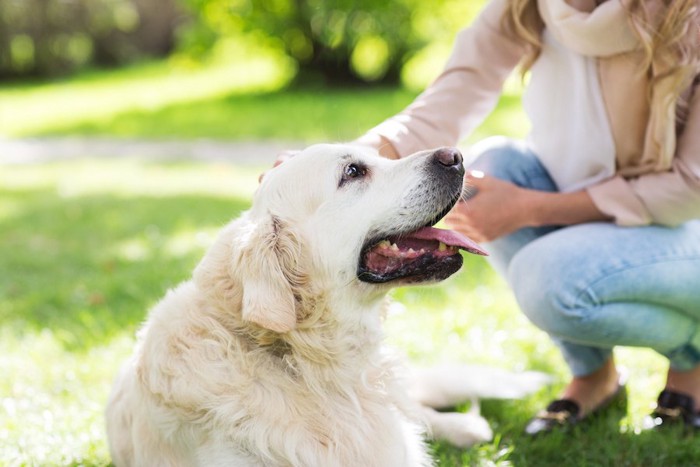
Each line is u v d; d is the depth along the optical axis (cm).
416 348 412
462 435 326
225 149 1200
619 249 293
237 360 258
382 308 292
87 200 855
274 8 1711
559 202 307
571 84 312
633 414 338
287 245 261
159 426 266
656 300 300
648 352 396
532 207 308
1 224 752
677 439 316
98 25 2489
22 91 2106
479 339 419
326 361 270
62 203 843
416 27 1719
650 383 364
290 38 1728
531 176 333
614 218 305
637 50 287
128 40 2606
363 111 1431
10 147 1302
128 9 2569
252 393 256
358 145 293
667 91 277
